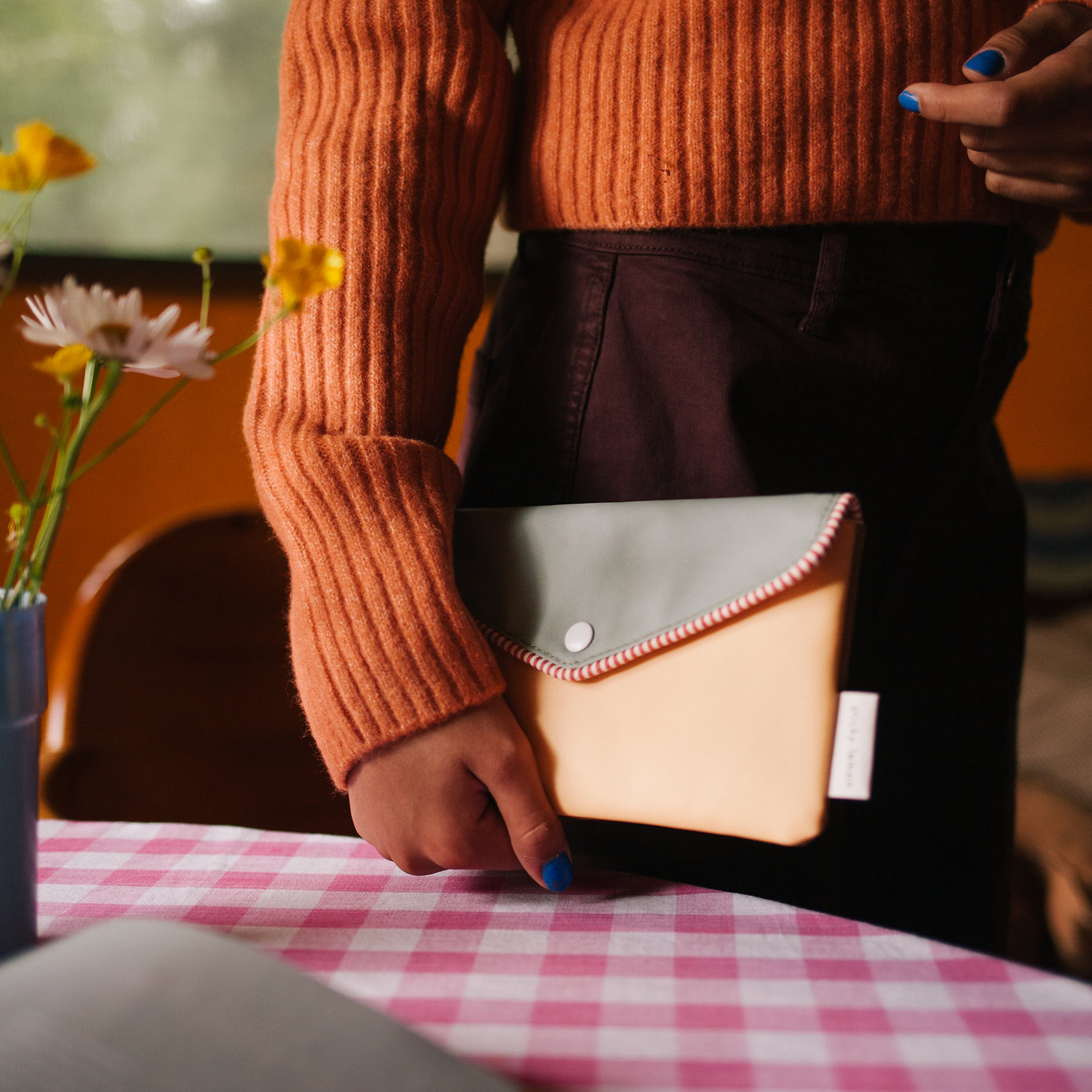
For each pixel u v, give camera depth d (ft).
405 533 1.63
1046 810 4.17
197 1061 0.94
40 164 1.24
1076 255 6.56
